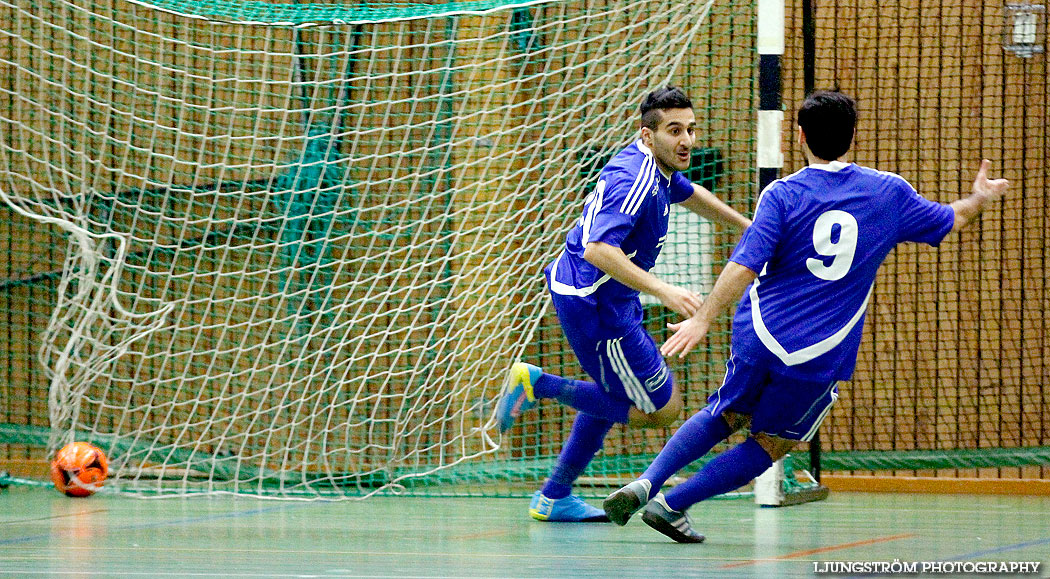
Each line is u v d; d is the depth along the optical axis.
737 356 13.75
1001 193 14.14
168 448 22.78
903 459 24.61
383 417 24.50
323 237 24.88
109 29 24.98
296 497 22.05
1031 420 24.70
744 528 16.92
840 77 25.31
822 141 13.77
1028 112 24.61
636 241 15.99
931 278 25.16
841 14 25.27
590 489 23.00
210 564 12.48
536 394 17.27
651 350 16.55
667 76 21.91
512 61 24.28
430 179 24.69
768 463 14.23
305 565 12.40
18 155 25.27
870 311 25.44
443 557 13.22
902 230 13.89
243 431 24.84
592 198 15.98
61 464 21.61
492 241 23.19
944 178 24.95
